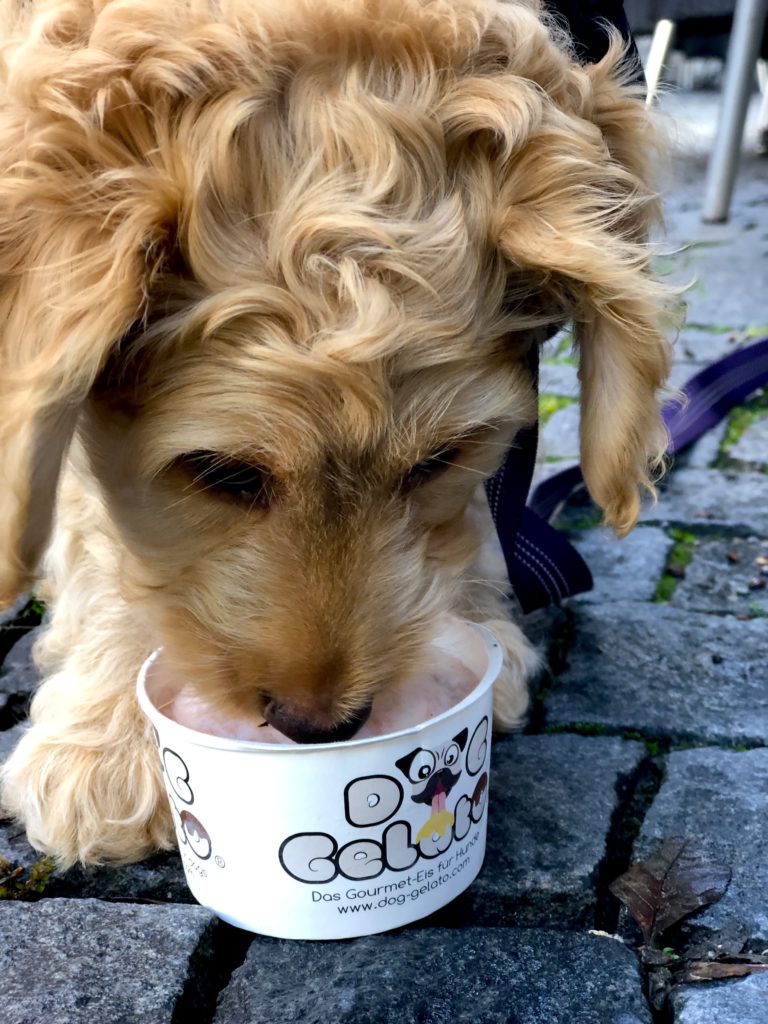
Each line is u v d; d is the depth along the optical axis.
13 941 0.28
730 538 0.53
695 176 1.36
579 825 0.32
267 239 0.26
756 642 0.43
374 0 0.27
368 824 0.27
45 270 0.25
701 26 1.19
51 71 0.26
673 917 0.29
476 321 0.28
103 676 0.35
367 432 0.27
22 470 0.25
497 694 0.37
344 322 0.26
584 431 0.32
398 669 0.30
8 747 0.38
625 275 0.28
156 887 0.31
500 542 0.41
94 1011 0.26
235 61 0.26
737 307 0.88
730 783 0.34
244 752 0.27
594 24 0.36
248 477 0.29
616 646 0.43
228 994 0.27
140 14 0.26
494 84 0.28
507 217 0.28
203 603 0.31
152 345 0.28
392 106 0.26
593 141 0.29
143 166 0.25
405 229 0.26
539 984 0.26
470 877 0.30
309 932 0.28
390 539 0.30
